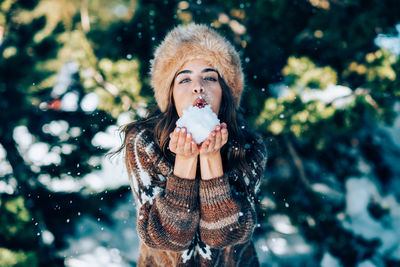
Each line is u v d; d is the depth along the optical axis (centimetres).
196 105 150
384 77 354
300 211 395
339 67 384
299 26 384
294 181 407
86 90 359
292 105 344
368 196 408
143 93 357
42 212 385
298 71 343
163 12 391
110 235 397
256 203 168
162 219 140
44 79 377
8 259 345
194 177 142
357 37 363
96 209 402
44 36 371
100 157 386
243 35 391
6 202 364
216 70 157
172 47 157
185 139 135
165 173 153
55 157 386
